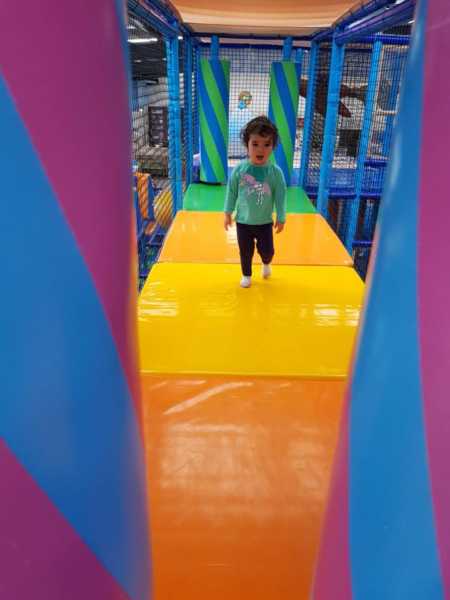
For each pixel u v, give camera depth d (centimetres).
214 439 248
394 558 72
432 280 65
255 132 373
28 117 54
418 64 68
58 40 56
